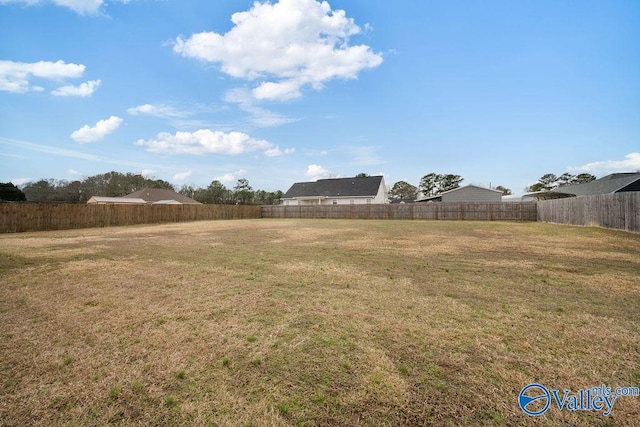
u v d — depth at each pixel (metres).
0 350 2.50
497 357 2.31
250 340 2.65
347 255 7.00
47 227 14.81
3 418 1.69
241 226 17.02
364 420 1.65
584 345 2.50
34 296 3.98
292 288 4.29
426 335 2.71
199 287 4.37
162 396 1.88
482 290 4.14
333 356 2.36
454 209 22.61
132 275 5.13
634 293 3.95
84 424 1.64
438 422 1.62
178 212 22.27
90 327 2.97
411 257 6.70
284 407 1.76
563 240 9.30
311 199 35.00
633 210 10.13
